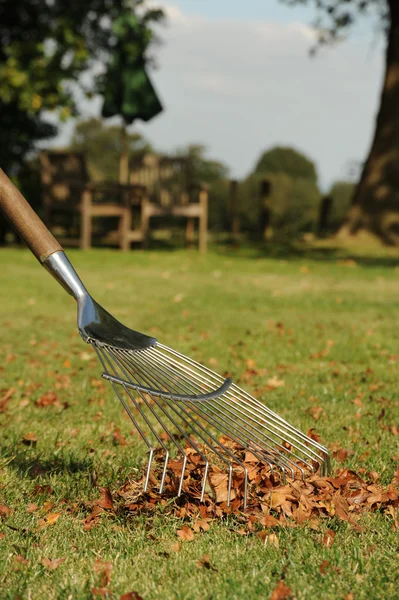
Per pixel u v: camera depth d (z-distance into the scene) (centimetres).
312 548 371
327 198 1648
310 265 1174
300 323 836
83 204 1245
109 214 1263
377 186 1415
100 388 677
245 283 1027
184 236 1500
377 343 775
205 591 330
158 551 372
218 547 373
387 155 1409
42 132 1487
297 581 337
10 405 649
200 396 383
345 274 1102
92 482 461
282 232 1666
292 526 393
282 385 682
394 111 1407
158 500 422
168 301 916
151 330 803
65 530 397
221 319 844
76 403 652
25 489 453
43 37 1291
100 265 1128
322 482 423
